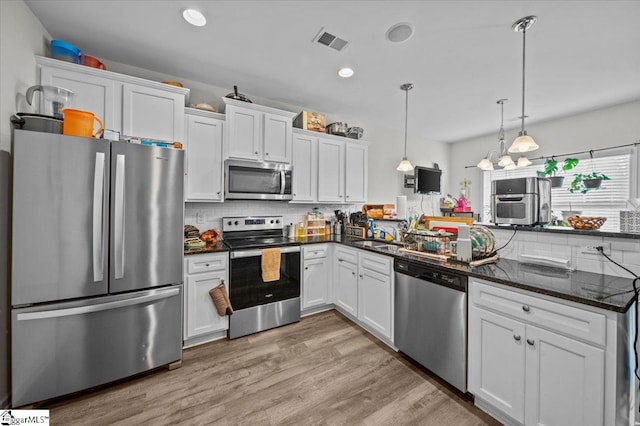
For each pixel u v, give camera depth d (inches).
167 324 73.8
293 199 117.5
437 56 86.4
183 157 76.5
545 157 153.7
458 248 70.6
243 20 69.9
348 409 60.0
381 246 99.1
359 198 138.5
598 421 41.4
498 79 102.2
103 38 78.1
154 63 92.0
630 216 58.4
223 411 59.2
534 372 49.0
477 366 58.8
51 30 74.2
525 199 72.8
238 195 99.5
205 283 87.0
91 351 63.2
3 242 58.5
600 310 41.3
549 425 46.9
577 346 43.7
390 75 99.4
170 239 74.3
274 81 104.9
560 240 64.4
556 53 84.0
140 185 68.9
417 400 62.9
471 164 193.8
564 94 115.3
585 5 63.2
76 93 73.5
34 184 56.9
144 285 70.1
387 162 169.0
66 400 61.9
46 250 58.2
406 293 77.7
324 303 114.4
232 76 101.1
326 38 77.6
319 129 127.0
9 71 59.2
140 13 67.6
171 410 59.4
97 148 62.9
